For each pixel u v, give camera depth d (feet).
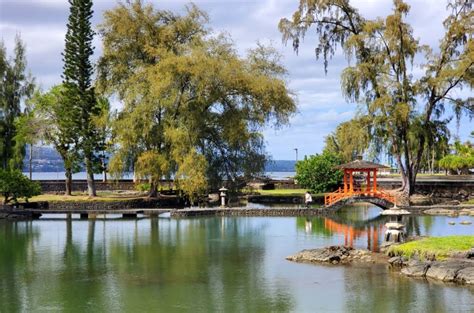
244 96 179.83
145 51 178.50
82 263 90.27
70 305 66.33
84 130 183.52
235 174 182.09
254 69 184.65
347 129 185.26
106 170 178.19
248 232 124.67
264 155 184.65
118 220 150.51
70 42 183.11
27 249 103.71
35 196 180.45
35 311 64.18
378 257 89.25
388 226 104.12
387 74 183.93
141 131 169.17
